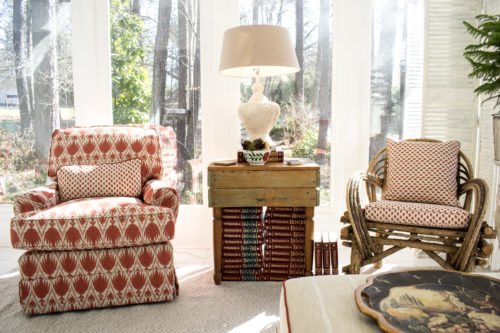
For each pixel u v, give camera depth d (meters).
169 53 2.77
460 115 2.62
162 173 2.42
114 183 2.18
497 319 0.90
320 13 2.71
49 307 1.82
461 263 1.85
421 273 1.17
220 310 1.87
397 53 2.74
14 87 2.83
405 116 2.77
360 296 1.01
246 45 2.04
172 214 1.87
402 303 0.98
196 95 2.79
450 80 2.61
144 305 1.91
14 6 2.76
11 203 2.92
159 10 2.74
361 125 2.75
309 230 2.12
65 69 2.81
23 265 1.79
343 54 2.71
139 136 2.41
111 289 1.86
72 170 2.18
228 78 2.71
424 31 2.59
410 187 2.18
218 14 2.66
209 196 2.11
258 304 1.93
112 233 1.80
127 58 2.78
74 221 1.77
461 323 0.88
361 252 2.02
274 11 2.71
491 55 1.98
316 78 2.76
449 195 2.12
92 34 2.73
